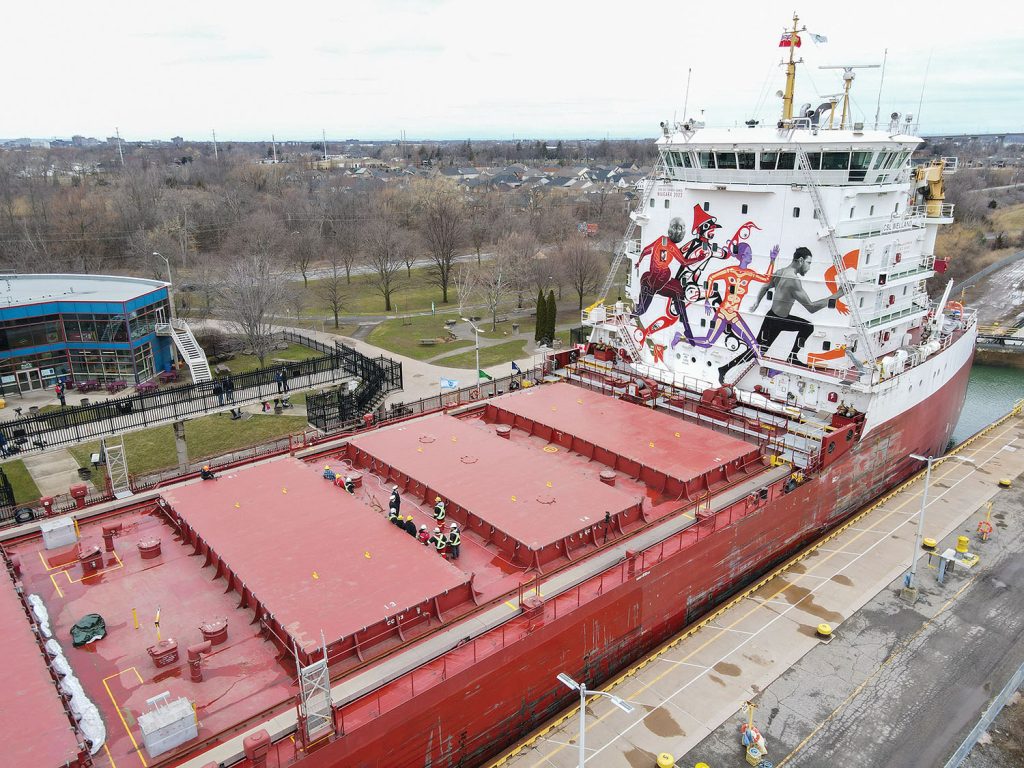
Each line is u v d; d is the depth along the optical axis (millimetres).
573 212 138250
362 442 27766
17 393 50156
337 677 15914
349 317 81625
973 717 20781
